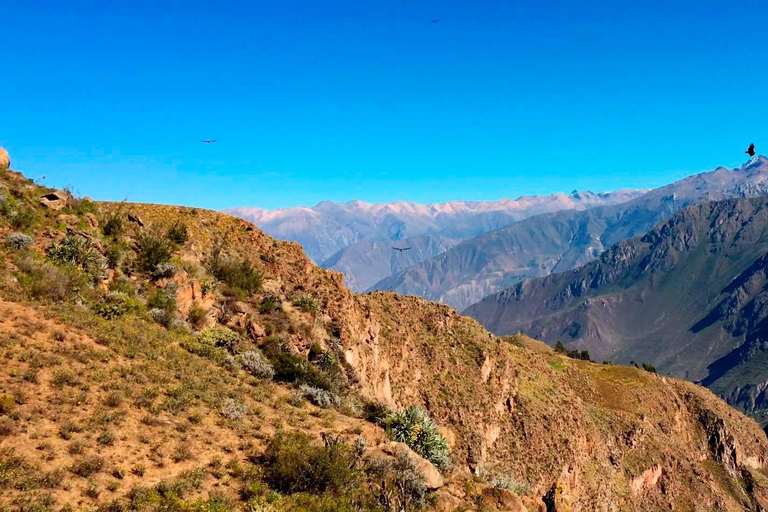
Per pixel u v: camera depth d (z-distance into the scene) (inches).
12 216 1179.9
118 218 1413.6
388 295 2615.7
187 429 776.9
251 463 742.5
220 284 1467.8
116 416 724.0
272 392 1079.6
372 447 861.2
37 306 954.7
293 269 1825.8
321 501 663.8
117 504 548.4
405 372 2105.1
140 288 1255.5
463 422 2135.8
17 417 638.5
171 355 1026.7
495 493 942.4
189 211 1803.6
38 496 520.7
